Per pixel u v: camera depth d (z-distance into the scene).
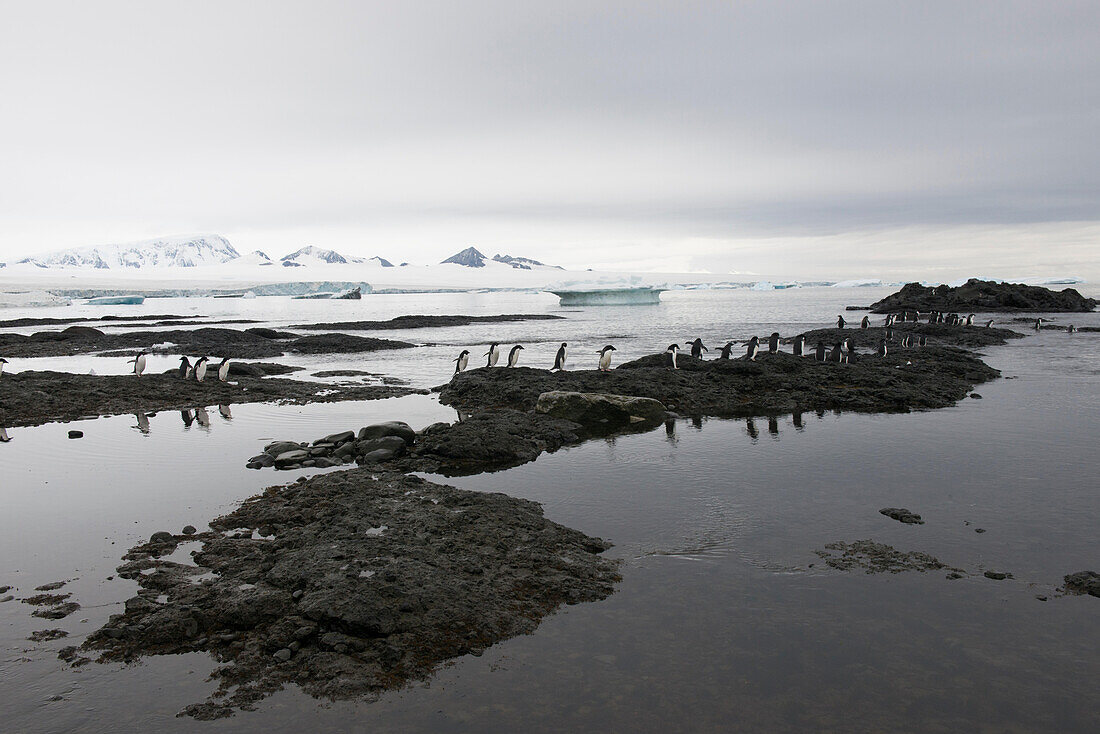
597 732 4.66
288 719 4.79
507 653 5.62
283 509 8.89
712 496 9.58
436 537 7.77
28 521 8.70
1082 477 10.31
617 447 12.72
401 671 5.35
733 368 20.31
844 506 9.10
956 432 13.56
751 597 6.58
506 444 11.99
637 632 5.95
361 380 23.77
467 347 37.06
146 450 12.66
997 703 4.97
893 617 6.20
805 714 4.86
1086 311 58.59
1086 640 5.79
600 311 81.25
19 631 5.92
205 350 35.16
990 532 8.16
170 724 4.73
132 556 7.54
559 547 7.66
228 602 6.18
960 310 60.72
